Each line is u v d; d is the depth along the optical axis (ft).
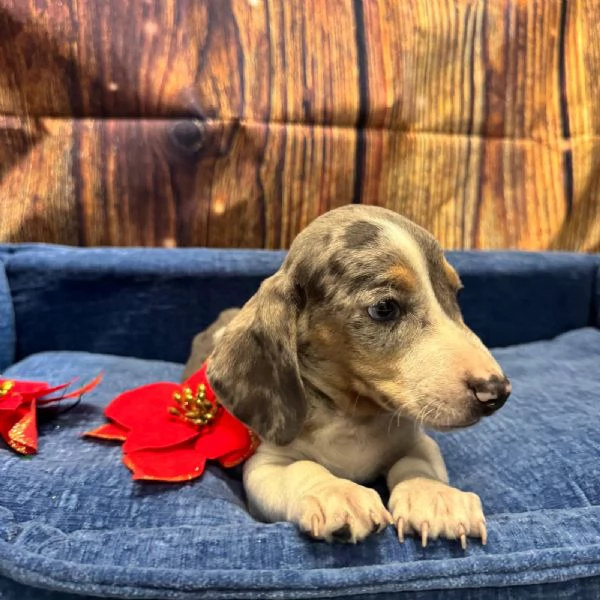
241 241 1.59
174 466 0.83
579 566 0.64
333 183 1.60
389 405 0.80
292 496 0.72
